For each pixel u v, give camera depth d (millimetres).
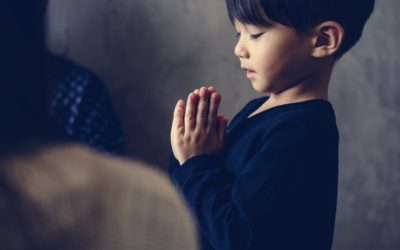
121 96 2336
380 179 2799
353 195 2752
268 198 1221
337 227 2738
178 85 2387
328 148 1294
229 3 1322
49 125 630
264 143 1281
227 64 2438
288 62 1304
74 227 554
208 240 1353
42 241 539
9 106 597
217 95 1356
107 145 1939
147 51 2344
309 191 1244
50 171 577
